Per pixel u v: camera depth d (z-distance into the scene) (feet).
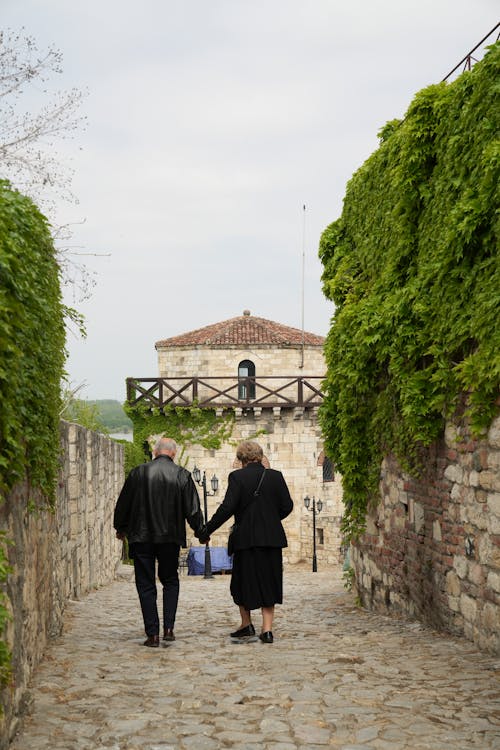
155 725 15.96
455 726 15.88
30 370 18.47
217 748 14.55
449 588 28.25
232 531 26.91
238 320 144.66
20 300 15.99
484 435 24.50
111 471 69.51
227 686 19.21
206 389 135.23
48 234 21.39
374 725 15.89
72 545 40.91
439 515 29.35
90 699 17.98
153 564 25.72
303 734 15.29
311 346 137.80
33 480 20.70
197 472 101.65
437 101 29.55
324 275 44.04
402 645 25.71
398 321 31.60
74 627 31.14
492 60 24.59
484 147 25.14
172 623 26.05
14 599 16.72
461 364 25.16
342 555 117.91
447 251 26.73
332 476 128.98
